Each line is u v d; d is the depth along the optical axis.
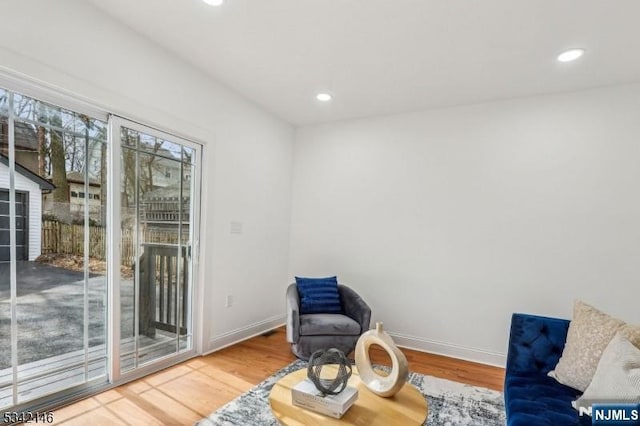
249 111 3.60
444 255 3.49
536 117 3.17
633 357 1.52
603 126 2.94
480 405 2.38
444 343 3.45
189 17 2.23
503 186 3.27
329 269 4.09
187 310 3.03
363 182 3.94
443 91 3.18
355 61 2.72
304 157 4.31
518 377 1.96
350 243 3.98
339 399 1.58
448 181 3.50
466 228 3.41
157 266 2.75
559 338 2.08
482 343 3.29
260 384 2.58
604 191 2.92
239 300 3.55
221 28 2.34
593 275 2.94
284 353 3.24
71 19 2.05
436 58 2.62
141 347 2.63
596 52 2.43
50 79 1.95
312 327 3.03
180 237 2.95
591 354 1.78
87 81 2.14
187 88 2.86
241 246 3.55
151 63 2.54
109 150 2.37
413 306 3.61
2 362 1.91
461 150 3.46
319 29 2.31
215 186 3.20
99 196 2.35
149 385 2.49
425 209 3.60
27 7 1.85
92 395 2.28
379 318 3.77
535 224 3.14
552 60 2.56
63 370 2.18
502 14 2.07
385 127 3.84
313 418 1.53
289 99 3.53
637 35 2.21
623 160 2.87
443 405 2.37
